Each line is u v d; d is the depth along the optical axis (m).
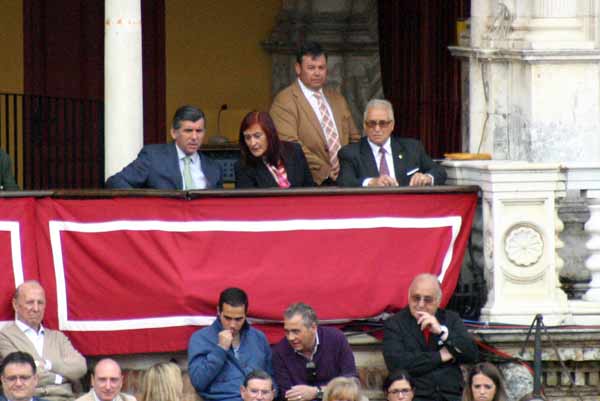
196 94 53.44
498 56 39.59
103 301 35.25
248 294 35.59
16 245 34.97
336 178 38.78
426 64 49.62
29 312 34.19
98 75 52.62
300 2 52.97
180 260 35.47
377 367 36.22
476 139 40.25
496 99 39.91
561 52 38.53
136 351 35.38
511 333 35.84
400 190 36.25
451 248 36.38
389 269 36.16
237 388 34.62
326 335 34.97
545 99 38.78
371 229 36.19
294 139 38.66
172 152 36.50
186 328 35.50
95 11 52.59
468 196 36.53
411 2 50.19
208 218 35.69
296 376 34.88
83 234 35.19
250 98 53.81
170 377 33.22
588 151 38.97
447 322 35.19
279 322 35.91
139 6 38.34
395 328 35.19
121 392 34.31
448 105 48.75
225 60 53.62
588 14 38.91
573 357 36.16
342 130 39.53
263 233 35.88
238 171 37.19
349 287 35.97
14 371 32.56
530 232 36.34
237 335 35.00
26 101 52.00
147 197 35.44
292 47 53.12
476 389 33.91
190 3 53.38
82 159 49.19
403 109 50.88
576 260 37.84
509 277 36.34
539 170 36.16
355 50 52.66
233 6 53.56
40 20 52.25
